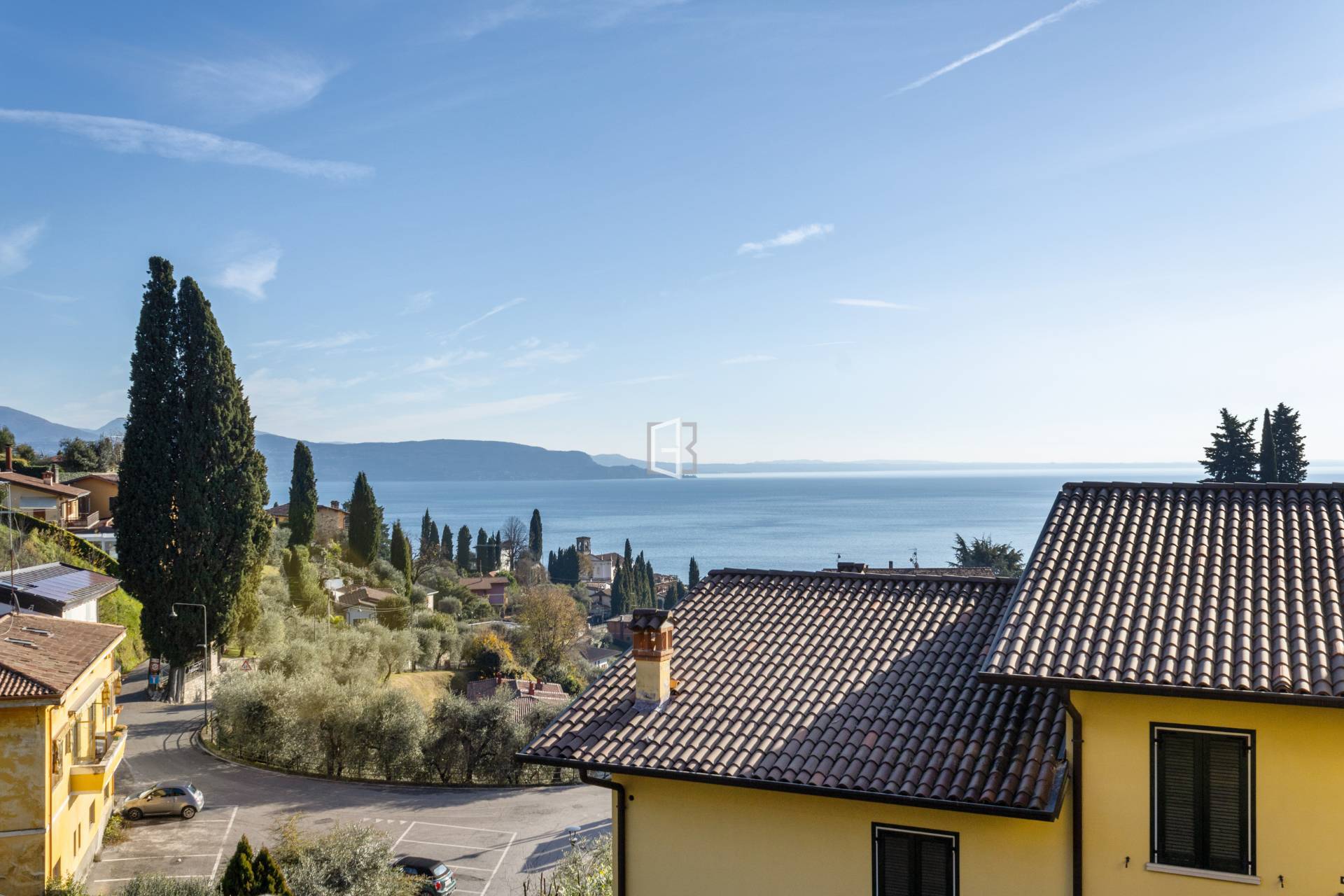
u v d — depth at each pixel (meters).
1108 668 10.46
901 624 14.79
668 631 13.81
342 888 23.58
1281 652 10.08
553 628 84.69
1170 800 10.47
